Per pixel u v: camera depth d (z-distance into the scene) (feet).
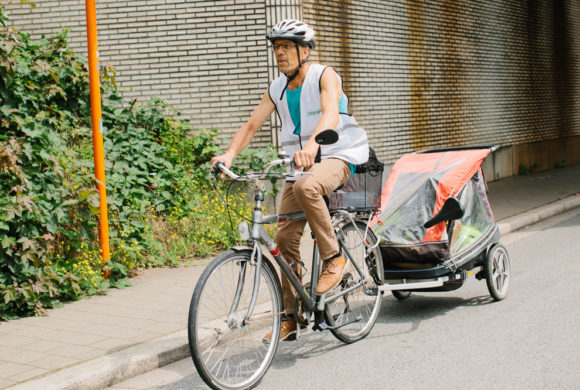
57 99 25.75
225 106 29.01
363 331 14.43
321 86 12.27
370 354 13.21
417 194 16.22
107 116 26.53
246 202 27.27
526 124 49.42
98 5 28.89
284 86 12.85
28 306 16.15
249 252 11.47
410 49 36.37
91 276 18.48
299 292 12.28
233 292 11.23
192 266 21.89
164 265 22.03
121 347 13.35
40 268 16.90
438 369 11.98
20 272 16.70
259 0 28.58
